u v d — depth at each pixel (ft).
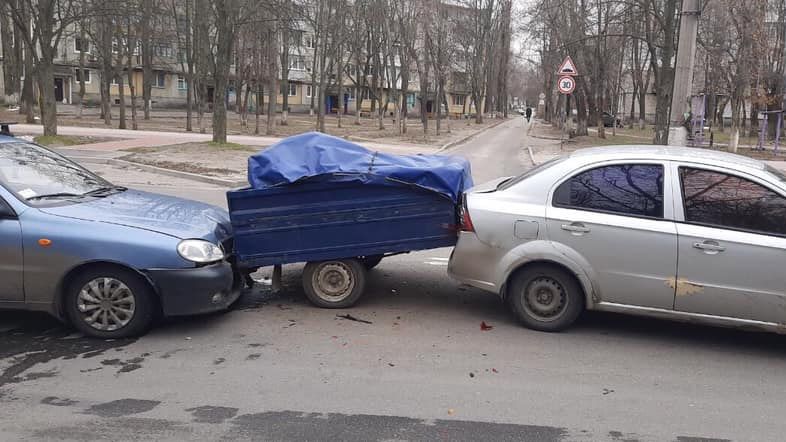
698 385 15.15
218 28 76.23
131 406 13.41
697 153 18.19
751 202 16.92
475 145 111.04
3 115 131.44
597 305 17.89
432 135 129.59
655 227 17.19
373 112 242.37
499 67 261.44
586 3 114.83
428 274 24.53
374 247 19.25
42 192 17.87
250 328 18.24
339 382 14.78
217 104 76.33
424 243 19.17
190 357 16.08
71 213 17.16
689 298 17.07
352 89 258.98
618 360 16.52
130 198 19.65
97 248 16.53
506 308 20.52
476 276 18.75
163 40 161.99
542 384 14.93
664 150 18.57
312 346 16.96
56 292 16.71
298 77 236.02
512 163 78.02
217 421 12.82
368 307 20.30
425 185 18.80
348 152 19.81
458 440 12.27
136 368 15.34
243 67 130.31
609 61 125.90
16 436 12.05
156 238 16.83
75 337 17.25
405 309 20.21
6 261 16.49
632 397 14.38
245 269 20.15
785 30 110.32
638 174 17.74
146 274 16.63
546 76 190.08
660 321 19.70
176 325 18.34
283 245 19.24
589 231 17.57
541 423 13.06
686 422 13.26
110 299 16.96
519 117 379.55
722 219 17.02
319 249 19.38
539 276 18.25
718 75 128.77
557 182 18.22
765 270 16.48
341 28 124.57
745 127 141.90
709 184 17.24
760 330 16.90
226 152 69.97
